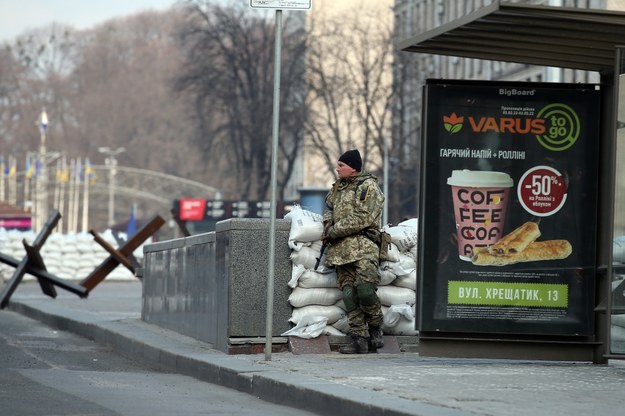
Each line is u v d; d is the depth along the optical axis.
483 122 27.75
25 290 72.06
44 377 28.06
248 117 166.50
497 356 27.83
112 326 38.38
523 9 24.75
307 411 22.55
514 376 24.61
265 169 169.62
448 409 19.58
